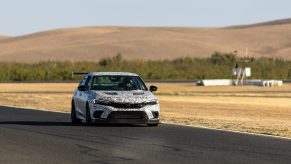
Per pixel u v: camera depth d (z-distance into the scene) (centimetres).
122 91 2866
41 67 13700
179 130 2684
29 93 6756
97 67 14238
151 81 10831
